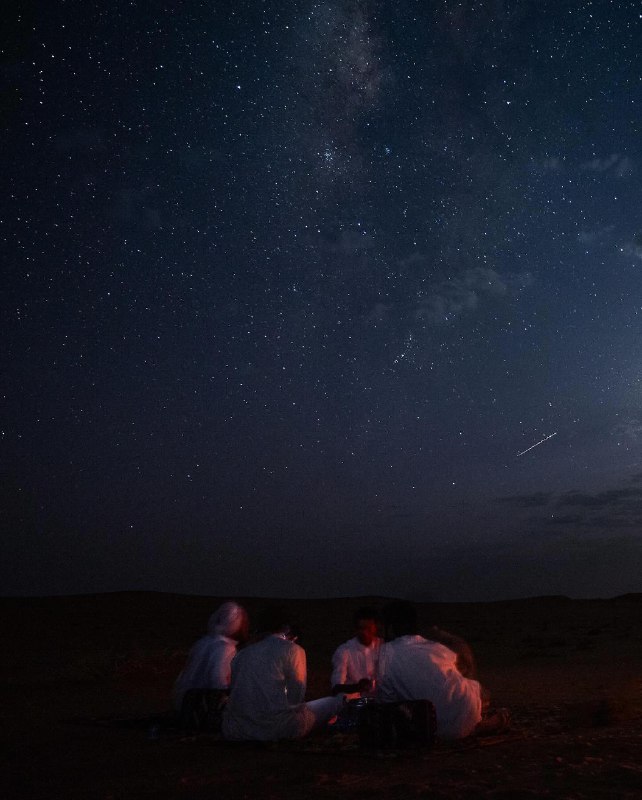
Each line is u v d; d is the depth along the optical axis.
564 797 4.36
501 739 6.62
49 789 5.37
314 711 7.51
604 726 7.50
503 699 10.38
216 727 7.80
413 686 6.60
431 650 6.76
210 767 5.98
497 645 22.47
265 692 7.02
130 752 6.83
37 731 8.30
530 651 18.72
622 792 4.47
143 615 42.84
